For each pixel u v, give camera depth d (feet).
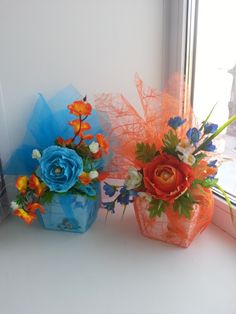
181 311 1.62
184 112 2.11
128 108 2.17
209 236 2.27
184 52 2.51
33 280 1.89
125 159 2.29
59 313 1.63
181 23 2.45
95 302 1.70
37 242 2.28
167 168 1.90
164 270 1.95
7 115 2.62
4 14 2.38
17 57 2.49
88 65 2.57
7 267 2.01
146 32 2.58
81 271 1.96
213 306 1.65
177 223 2.06
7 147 2.68
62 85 2.59
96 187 2.35
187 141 1.94
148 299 1.71
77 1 2.41
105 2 2.45
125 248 2.18
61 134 2.41
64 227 2.39
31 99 2.60
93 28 2.49
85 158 2.15
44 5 2.38
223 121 2.45
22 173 2.58
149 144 2.06
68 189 2.09
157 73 2.71
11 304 1.70
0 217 2.49
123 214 2.56
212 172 2.01
